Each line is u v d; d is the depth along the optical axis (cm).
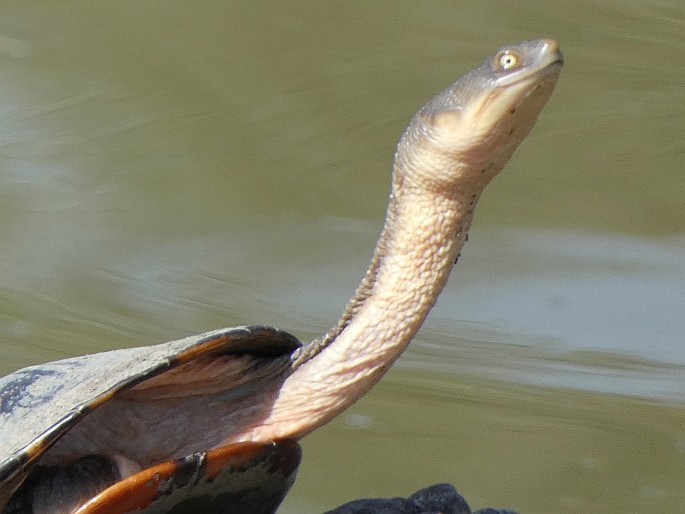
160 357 1034
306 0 3269
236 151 2647
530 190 2544
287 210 2441
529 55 1022
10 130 2686
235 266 2186
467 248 2264
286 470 1109
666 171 2628
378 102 2866
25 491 1047
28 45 2989
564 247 2278
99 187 2458
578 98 2903
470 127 1026
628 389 1720
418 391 1691
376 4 3244
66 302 2006
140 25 3097
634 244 2291
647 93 2933
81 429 1072
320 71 2989
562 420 1598
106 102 2800
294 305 2058
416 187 1066
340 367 1103
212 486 1051
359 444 1519
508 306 2016
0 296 1983
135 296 2055
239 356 1105
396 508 1128
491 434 1558
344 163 2630
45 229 2286
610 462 1468
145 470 1002
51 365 1136
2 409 1064
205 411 1123
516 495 1380
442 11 3219
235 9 3200
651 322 1953
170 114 2791
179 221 2372
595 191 2539
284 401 1116
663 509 1353
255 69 2972
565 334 1894
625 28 3195
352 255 2264
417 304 1094
